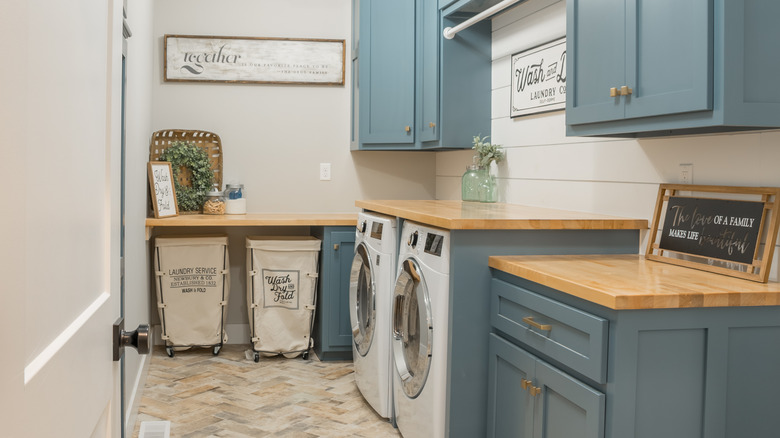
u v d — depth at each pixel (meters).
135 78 3.30
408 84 4.18
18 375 0.51
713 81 1.79
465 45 3.84
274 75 4.66
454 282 2.43
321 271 4.31
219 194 4.48
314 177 4.76
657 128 2.02
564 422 1.95
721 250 2.10
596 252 2.56
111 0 0.95
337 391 3.67
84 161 0.78
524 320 2.15
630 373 1.73
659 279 1.97
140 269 3.61
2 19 0.46
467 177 3.76
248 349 4.50
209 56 4.58
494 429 2.41
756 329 1.82
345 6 4.75
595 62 2.31
